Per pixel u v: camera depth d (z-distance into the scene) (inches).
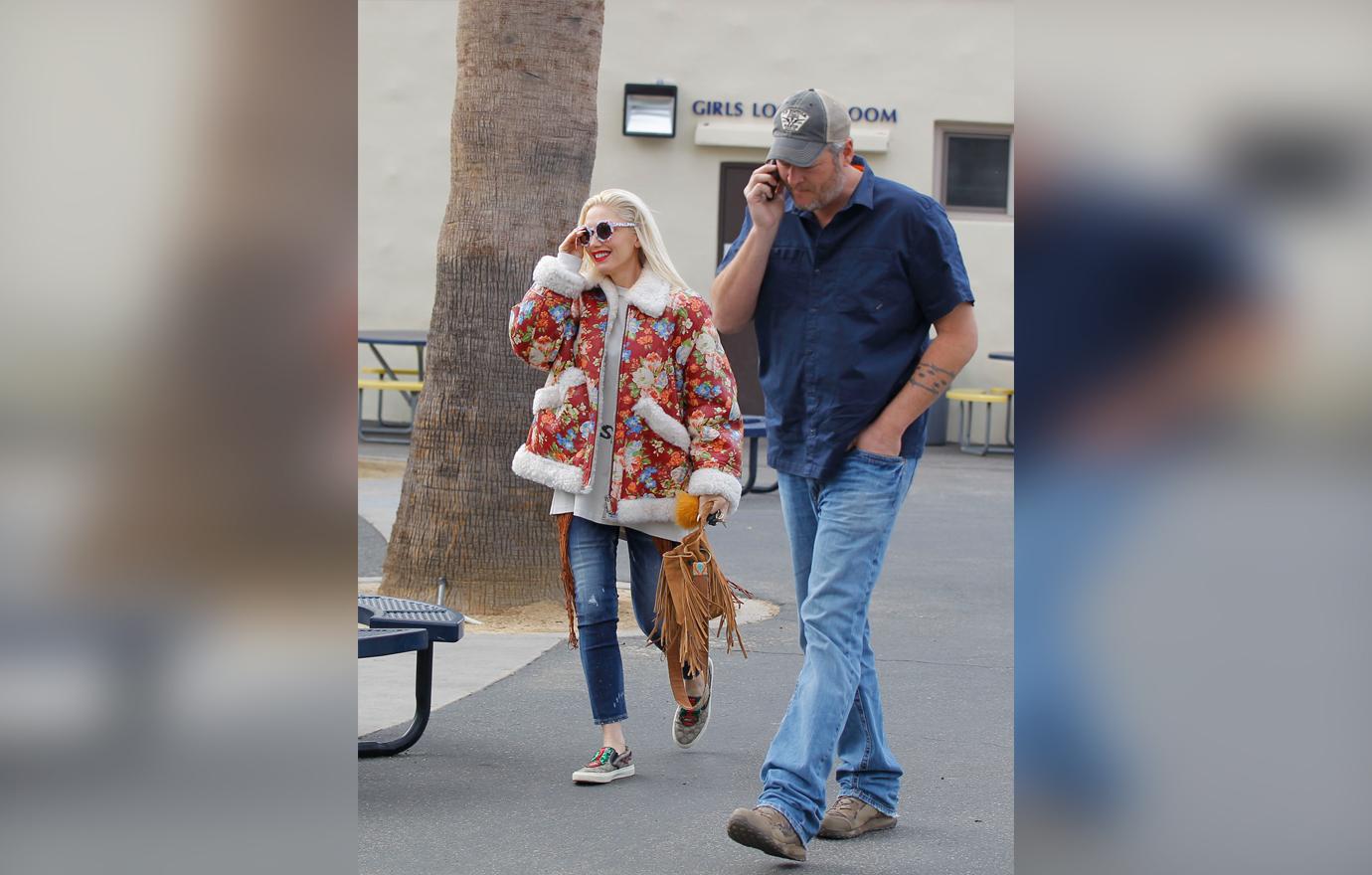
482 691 573.0
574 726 523.2
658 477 454.3
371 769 467.8
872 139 1605.6
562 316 455.2
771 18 1600.6
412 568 737.6
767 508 1155.3
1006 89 1615.4
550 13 723.4
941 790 445.1
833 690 370.0
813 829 366.6
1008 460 1535.4
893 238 371.9
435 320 738.8
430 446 736.3
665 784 453.7
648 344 450.9
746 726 525.3
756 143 1587.1
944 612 749.9
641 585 472.4
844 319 376.5
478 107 724.0
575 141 734.5
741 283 385.7
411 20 1589.6
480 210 724.7
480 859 379.6
